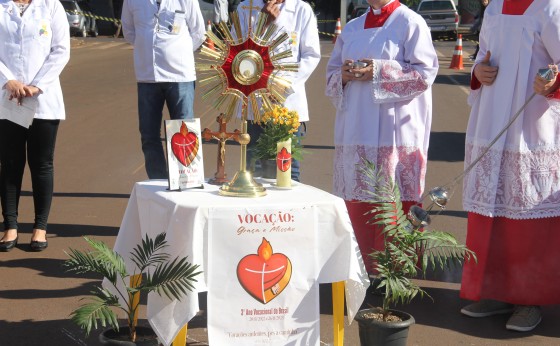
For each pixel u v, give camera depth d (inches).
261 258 157.2
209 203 156.9
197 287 153.3
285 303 159.0
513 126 189.5
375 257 172.9
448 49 1050.1
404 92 207.8
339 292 168.4
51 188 248.2
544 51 187.3
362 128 212.2
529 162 189.2
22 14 238.4
